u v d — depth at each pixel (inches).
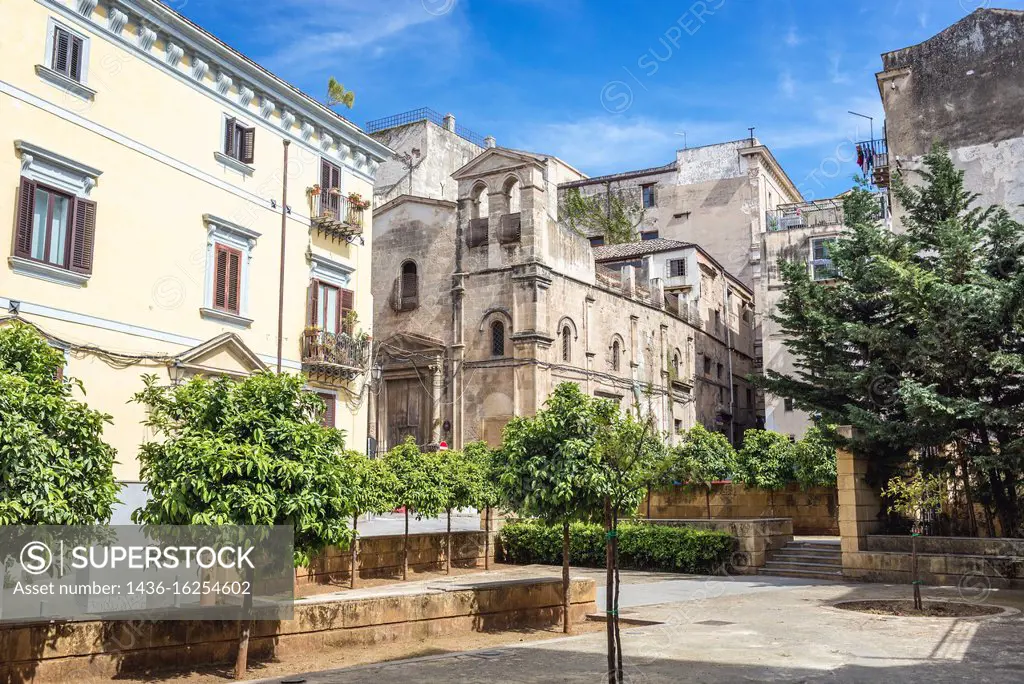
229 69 981.8
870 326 938.7
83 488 398.3
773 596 766.5
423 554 936.9
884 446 909.2
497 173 1494.8
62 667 397.1
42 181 779.4
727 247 2246.6
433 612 557.9
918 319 860.0
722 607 697.0
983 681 410.0
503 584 610.9
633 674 435.8
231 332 957.8
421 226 1571.1
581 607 650.8
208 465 414.6
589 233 2357.3
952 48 1207.6
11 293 745.6
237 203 993.5
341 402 1129.4
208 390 447.5
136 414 847.7
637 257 1950.1
